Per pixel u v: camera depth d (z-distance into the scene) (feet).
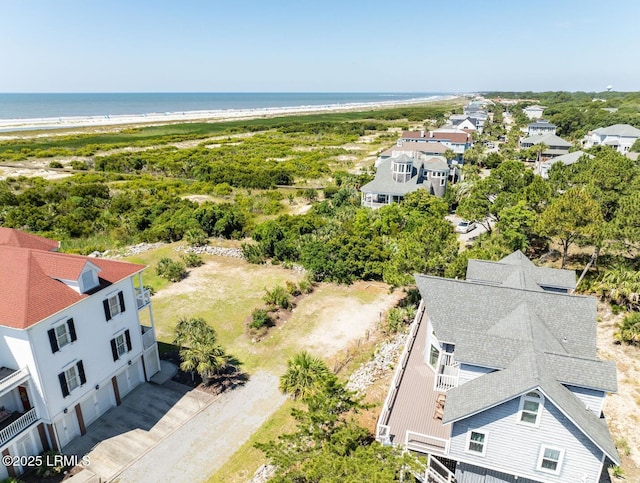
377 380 82.69
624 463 64.49
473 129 437.99
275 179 267.39
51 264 69.87
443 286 78.33
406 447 57.57
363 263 130.93
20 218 177.17
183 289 126.62
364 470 42.78
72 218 182.29
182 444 71.05
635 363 87.04
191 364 83.15
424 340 88.33
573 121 453.17
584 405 54.70
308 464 47.44
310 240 149.18
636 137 312.91
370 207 197.36
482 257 104.99
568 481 53.78
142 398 82.02
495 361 58.59
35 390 63.87
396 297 122.01
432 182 213.87
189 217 172.45
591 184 144.25
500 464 56.29
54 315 63.72
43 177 271.69
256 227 159.94
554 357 57.11
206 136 494.59
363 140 469.57
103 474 64.95
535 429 53.26
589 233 108.78
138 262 144.87
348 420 71.15
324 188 244.01
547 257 139.13
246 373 90.22
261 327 106.22
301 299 121.29
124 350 80.12
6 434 60.64
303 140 467.52
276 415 77.66
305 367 81.15
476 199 151.33
